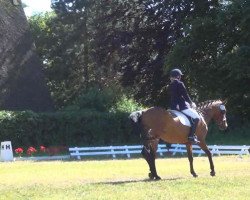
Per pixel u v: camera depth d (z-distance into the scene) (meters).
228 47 40.34
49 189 13.42
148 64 45.81
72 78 65.00
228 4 38.47
